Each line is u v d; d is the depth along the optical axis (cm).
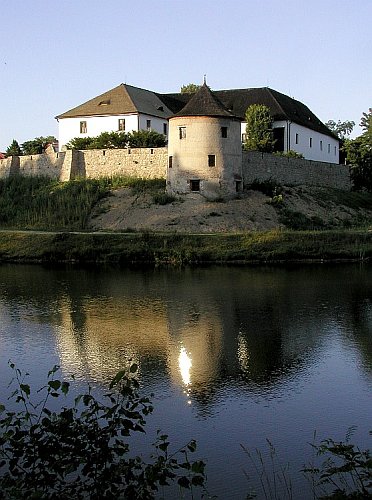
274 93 8781
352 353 2436
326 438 1675
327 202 6900
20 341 2631
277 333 2739
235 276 4334
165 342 2602
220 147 6119
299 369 2245
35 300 3488
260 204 6153
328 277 4262
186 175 6106
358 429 1731
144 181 6506
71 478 1246
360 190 8344
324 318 3014
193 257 4959
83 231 5675
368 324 2892
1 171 7294
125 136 7162
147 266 4841
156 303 3388
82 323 2942
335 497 1215
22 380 2136
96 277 4319
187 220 5681
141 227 5644
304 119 8938
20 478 1036
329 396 1981
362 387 2062
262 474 1477
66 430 1040
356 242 5306
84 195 6262
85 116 7988
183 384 2083
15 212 6288
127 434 1051
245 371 2225
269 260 4997
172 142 6191
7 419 1088
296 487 1410
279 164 7044
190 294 3647
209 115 6078
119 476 1039
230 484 1432
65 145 7806
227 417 1812
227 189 6141
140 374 2186
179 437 1680
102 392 1989
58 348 2527
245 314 3111
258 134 7838
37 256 5078
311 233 5319
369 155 8412
